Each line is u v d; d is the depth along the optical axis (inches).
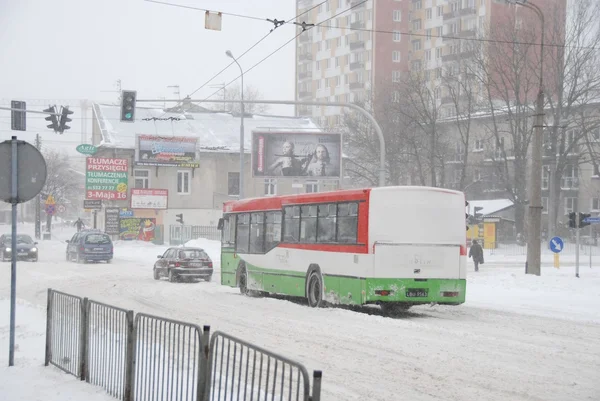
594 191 2704.2
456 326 637.9
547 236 2513.5
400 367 434.9
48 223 3041.3
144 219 2556.6
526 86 2301.9
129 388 341.7
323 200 788.6
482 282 1075.3
